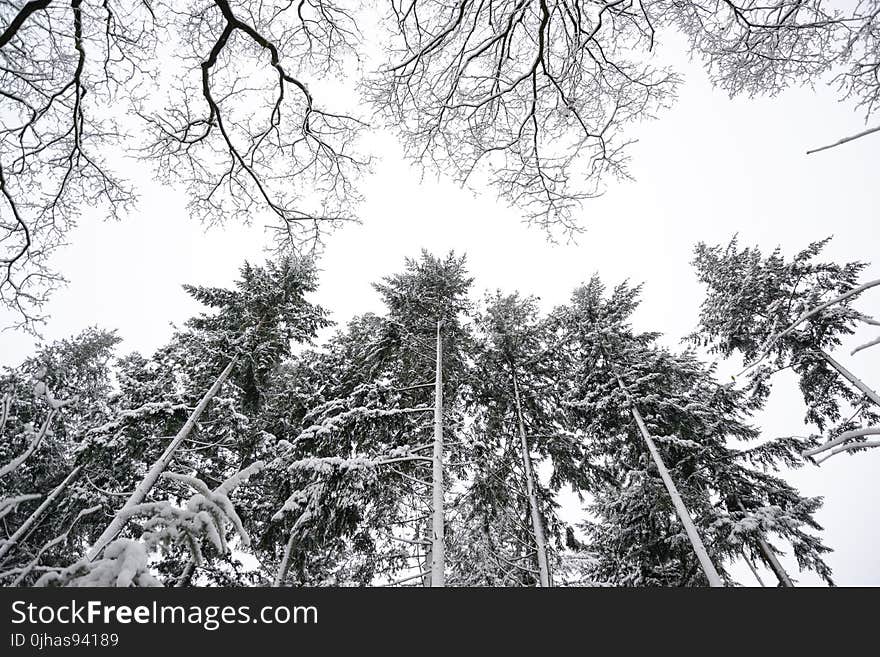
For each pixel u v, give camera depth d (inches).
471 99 229.6
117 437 327.6
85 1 208.2
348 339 498.3
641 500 406.9
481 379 461.1
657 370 434.3
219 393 402.6
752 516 348.8
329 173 273.7
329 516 295.9
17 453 366.3
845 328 425.7
